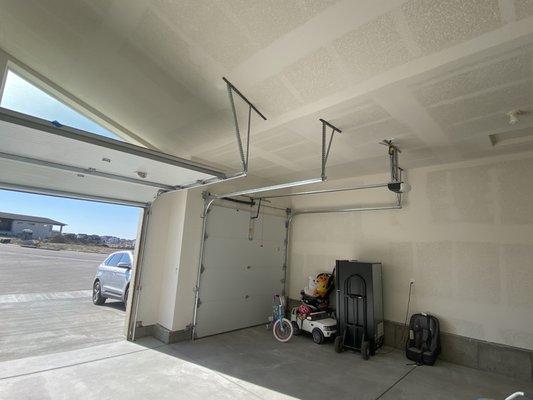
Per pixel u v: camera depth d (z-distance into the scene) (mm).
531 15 1681
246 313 5387
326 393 3021
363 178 5418
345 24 1936
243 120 3322
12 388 2803
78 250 24422
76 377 3107
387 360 4023
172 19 2164
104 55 2896
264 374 3426
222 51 2348
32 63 3516
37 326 4805
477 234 4105
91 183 3830
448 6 1722
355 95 2654
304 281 5980
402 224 4812
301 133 3566
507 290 3787
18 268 11594
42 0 2441
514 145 3678
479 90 2486
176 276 4500
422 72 2262
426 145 3789
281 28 2031
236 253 5324
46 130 2230
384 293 4809
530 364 3502
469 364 3881
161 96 3309
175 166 3160
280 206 6273
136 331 4406
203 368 3514
